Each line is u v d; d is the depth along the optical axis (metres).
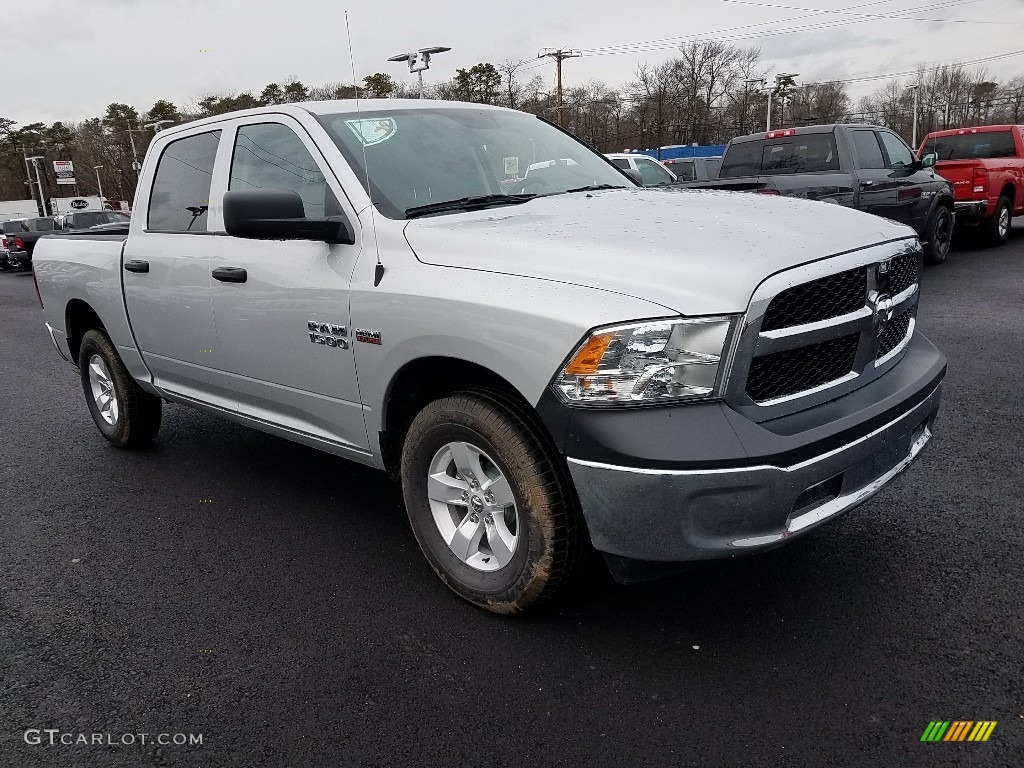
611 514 2.57
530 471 2.78
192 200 4.31
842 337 2.77
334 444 3.68
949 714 2.44
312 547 3.86
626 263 2.66
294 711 2.64
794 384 2.68
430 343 2.97
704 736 2.41
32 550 4.00
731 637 2.90
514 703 2.61
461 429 2.98
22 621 3.31
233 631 3.15
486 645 2.95
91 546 4.01
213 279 4.00
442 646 2.96
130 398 5.23
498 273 2.85
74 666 2.97
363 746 2.46
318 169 3.57
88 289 5.09
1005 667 2.64
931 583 3.17
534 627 3.04
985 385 5.70
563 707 2.58
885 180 10.10
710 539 2.50
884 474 2.89
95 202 81.25
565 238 2.89
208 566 3.72
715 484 2.44
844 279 2.77
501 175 3.89
